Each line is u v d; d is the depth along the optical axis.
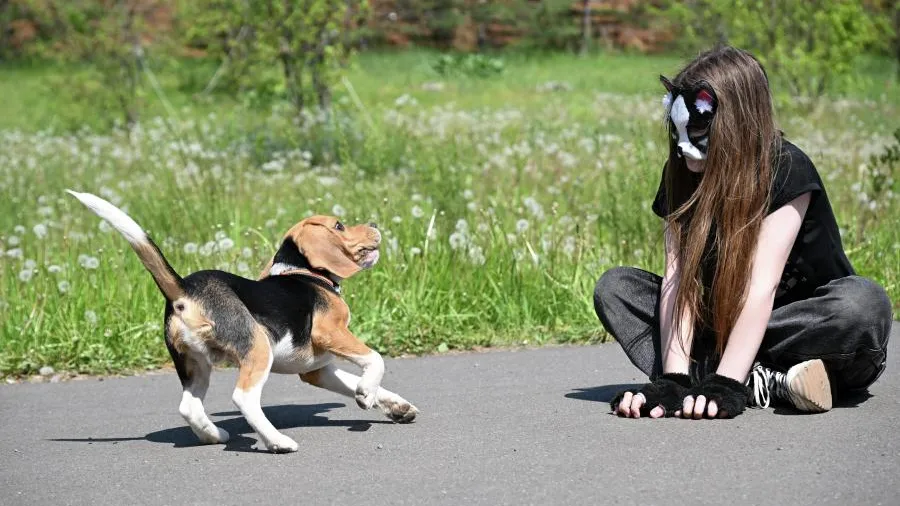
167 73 24.86
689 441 4.12
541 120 17.30
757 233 4.51
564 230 8.51
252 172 12.09
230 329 4.30
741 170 4.50
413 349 6.91
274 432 4.27
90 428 5.01
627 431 4.33
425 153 11.60
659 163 9.33
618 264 7.92
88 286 7.36
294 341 4.49
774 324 4.59
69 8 20.23
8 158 14.01
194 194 10.10
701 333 4.81
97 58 19.97
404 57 36.94
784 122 15.81
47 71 31.16
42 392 6.01
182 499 3.73
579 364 6.23
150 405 5.54
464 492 3.64
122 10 20.38
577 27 41.00
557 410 4.85
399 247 7.81
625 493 3.54
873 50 28.45
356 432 4.62
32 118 21.94
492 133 14.82
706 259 4.70
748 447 4.00
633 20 41.16
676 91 4.63
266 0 16.25
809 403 4.45
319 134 13.72
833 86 20.61
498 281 7.60
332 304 4.65
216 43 18.94
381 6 40.31
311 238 4.69
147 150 13.51
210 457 4.30
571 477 3.74
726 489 3.52
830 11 18.36
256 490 3.79
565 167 11.53
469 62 33.06
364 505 3.55
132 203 10.11
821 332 4.48
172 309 4.32
